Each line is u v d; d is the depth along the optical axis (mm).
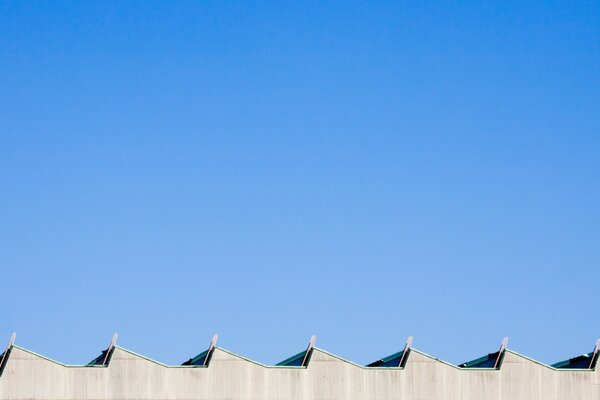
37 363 113562
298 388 118438
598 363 124688
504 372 122875
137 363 115688
